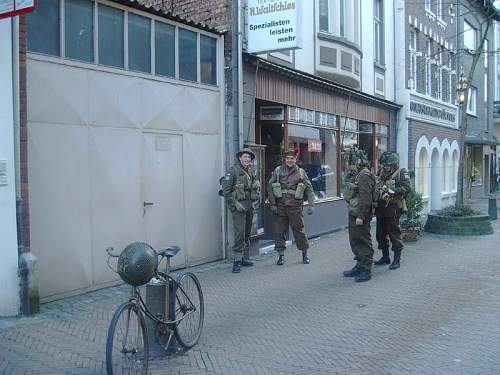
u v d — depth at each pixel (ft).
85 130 24.73
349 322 21.65
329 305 24.00
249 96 34.81
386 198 30.71
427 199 68.54
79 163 24.48
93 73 25.07
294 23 32.55
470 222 45.39
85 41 24.90
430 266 32.45
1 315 21.11
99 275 25.55
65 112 23.81
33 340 18.89
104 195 25.71
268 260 33.76
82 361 17.12
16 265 21.22
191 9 34.68
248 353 18.17
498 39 108.99
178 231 30.14
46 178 23.08
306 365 17.15
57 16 23.59
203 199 31.81
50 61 23.13
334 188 47.75
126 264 15.49
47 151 23.09
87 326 20.51
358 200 27.86
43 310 22.33
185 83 30.37
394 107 60.39
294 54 40.09
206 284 27.50
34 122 22.57
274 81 37.60
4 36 20.66
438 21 73.36
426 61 69.51
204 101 31.78
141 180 27.68
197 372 16.46
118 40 26.58
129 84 26.94
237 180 30.32
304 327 20.99
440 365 17.20
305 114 42.32
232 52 33.09
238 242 30.14
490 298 25.36
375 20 57.88
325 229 45.09
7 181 20.93
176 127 29.81
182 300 18.33
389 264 32.78
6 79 20.76
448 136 77.56
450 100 79.36
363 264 28.48
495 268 31.96
